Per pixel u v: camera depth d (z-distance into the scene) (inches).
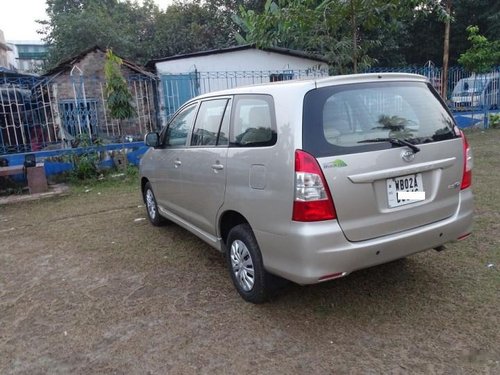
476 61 530.3
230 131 140.9
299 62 568.4
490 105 573.3
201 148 156.6
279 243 116.3
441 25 827.4
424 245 123.0
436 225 124.2
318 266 108.8
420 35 852.6
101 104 465.4
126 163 385.1
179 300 143.4
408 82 130.3
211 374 105.0
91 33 914.7
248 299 137.3
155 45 995.3
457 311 124.8
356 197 110.9
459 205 131.0
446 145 126.4
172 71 553.9
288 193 111.3
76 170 368.5
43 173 337.1
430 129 126.3
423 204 121.7
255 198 123.3
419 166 119.0
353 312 128.4
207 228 158.2
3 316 139.3
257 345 115.4
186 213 175.9
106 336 124.2
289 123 113.4
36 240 219.1
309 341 115.6
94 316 135.9
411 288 139.9
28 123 404.2
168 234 213.8
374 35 735.7
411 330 117.3
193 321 129.5
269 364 107.3
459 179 130.4
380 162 113.5
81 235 221.9
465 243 172.4
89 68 505.0
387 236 116.3
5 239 224.1
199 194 158.1
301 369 104.6
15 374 109.2
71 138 399.9
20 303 147.9
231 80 530.0
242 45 546.0
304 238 108.0
